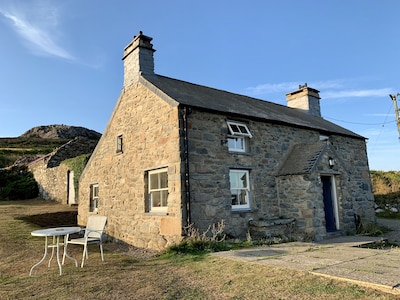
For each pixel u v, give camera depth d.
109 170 12.05
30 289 4.98
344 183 11.33
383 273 4.56
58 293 4.71
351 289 3.95
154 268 6.15
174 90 10.31
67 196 18.62
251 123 10.66
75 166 18.14
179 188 8.25
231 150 10.00
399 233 11.97
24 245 9.17
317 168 10.23
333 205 11.27
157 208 9.42
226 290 4.41
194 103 9.23
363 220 13.73
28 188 22.17
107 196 12.02
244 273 5.11
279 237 9.41
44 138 54.28
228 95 13.68
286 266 5.29
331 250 7.00
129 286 4.97
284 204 10.50
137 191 10.16
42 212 15.22
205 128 9.23
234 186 9.87
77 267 6.48
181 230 8.04
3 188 21.80
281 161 11.28
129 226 10.41
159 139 9.29
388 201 19.36
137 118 10.56
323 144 10.96
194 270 5.70
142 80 10.48
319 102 18.08
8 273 6.19
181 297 4.29
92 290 4.81
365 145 15.55
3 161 32.34
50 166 21.47
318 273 4.66
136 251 9.11
